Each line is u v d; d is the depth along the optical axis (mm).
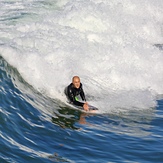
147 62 59219
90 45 59125
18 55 50375
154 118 45125
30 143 36562
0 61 49469
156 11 77500
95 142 38375
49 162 33812
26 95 45500
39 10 69125
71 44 57281
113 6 73688
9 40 53906
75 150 36438
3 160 32844
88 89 50750
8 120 39562
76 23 65812
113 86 52844
